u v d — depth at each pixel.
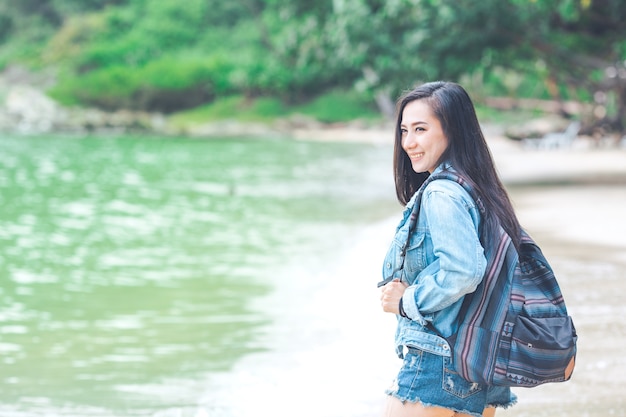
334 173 23.12
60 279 9.67
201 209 15.83
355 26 20.75
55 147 31.47
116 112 46.47
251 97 47.22
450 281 2.92
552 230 11.45
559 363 2.96
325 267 9.98
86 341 7.08
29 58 53.00
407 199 3.42
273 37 50.41
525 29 21.00
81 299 8.67
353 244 11.54
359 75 45.06
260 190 18.97
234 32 54.12
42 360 6.54
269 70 46.28
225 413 5.21
